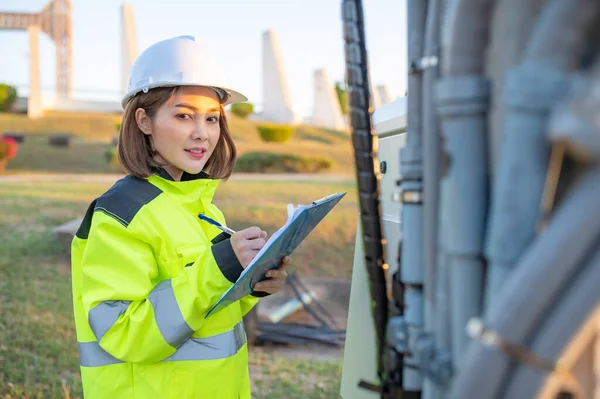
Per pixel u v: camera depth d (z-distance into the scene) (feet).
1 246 26.86
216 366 5.92
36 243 27.68
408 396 3.24
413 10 3.19
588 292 2.22
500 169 2.43
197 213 6.30
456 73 2.64
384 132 5.65
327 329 21.43
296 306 23.98
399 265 3.61
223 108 6.87
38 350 16.69
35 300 20.71
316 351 19.40
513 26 2.49
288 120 90.99
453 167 2.68
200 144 6.16
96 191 42.27
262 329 20.79
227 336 6.10
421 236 3.14
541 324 2.31
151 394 5.66
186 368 5.77
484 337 2.39
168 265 5.72
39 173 55.62
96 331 5.47
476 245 2.66
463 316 2.72
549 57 2.30
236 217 35.88
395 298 3.62
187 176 6.63
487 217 2.65
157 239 5.65
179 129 6.05
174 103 6.03
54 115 79.46
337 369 17.17
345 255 31.58
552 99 2.28
